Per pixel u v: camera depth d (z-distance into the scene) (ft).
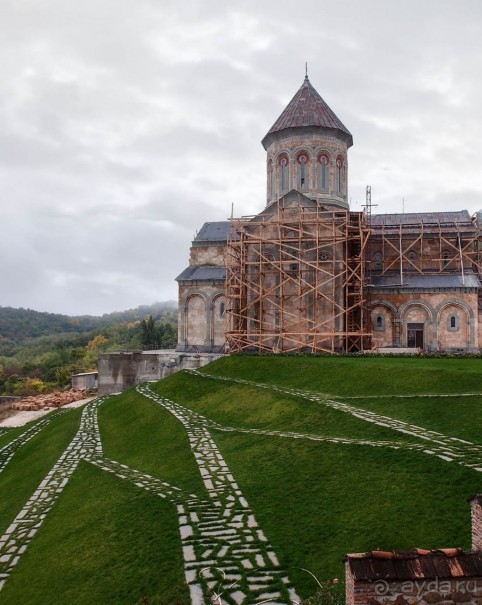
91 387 246.27
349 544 46.75
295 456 71.46
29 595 51.70
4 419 183.52
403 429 74.64
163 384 144.77
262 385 119.65
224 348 184.55
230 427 97.09
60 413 160.86
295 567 44.83
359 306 168.45
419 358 133.59
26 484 87.66
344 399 98.02
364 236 170.91
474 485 52.08
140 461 88.07
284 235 168.45
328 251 164.86
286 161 183.93
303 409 94.53
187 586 43.45
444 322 171.32
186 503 61.93
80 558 55.52
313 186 180.45
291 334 158.71
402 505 51.34
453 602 26.91
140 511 62.59
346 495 56.24
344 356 141.18
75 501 73.87
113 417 127.34
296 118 182.80
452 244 187.83
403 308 173.78
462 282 173.17
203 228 216.74
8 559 60.13
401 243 185.16
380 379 107.65
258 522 54.34
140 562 50.08
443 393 93.71
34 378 426.51
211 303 192.13
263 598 40.65
